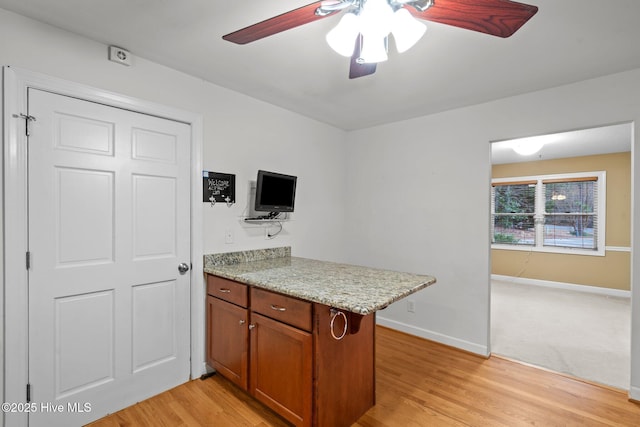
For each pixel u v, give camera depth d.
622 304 4.25
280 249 2.88
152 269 2.03
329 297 1.51
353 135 3.63
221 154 2.40
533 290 5.04
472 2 1.02
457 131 2.83
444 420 1.83
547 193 5.34
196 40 1.77
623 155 4.67
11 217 1.51
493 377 2.31
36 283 1.60
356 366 1.83
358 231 3.57
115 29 1.66
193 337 2.24
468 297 2.76
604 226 4.80
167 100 2.08
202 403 1.97
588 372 2.39
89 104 1.77
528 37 1.66
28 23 1.56
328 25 1.59
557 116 2.32
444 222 2.91
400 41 1.17
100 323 1.82
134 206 1.95
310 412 1.59
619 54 1.84
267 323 1.80
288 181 2.71
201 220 2.27
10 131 1.51
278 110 2.84
